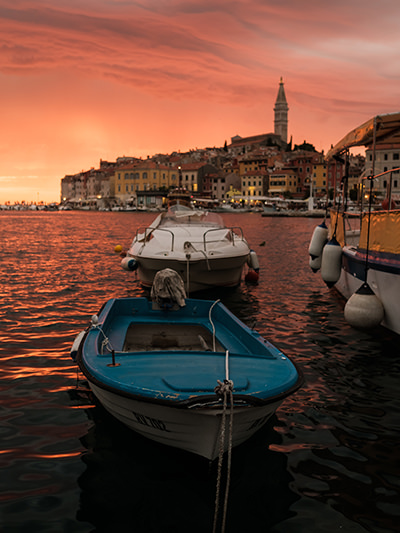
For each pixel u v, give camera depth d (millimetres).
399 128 10328
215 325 7551
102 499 4230
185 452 4766
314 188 127000
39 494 4270
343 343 8773
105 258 23000
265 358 5430
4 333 9312
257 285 15094
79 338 6797
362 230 10414
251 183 134750
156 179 143625
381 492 4367
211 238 13648
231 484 4480
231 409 4156
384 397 6438
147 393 4465
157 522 3959
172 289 8016
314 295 13422
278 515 4059
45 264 20375
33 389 6586
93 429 5480
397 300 8312
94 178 176625
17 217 108312
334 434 5422
